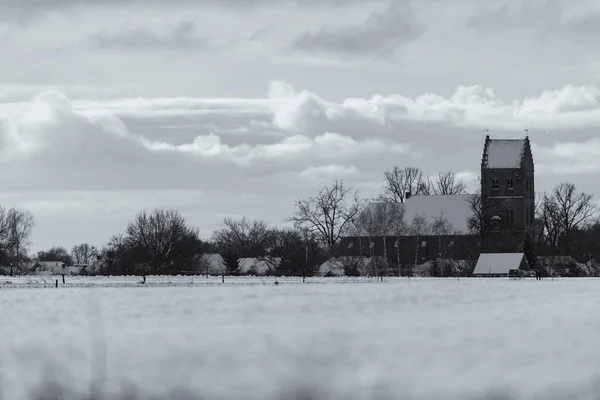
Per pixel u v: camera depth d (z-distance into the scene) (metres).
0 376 35.16
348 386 32.72
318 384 33.06
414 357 38.22
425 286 105.88
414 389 32.38
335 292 86.00
